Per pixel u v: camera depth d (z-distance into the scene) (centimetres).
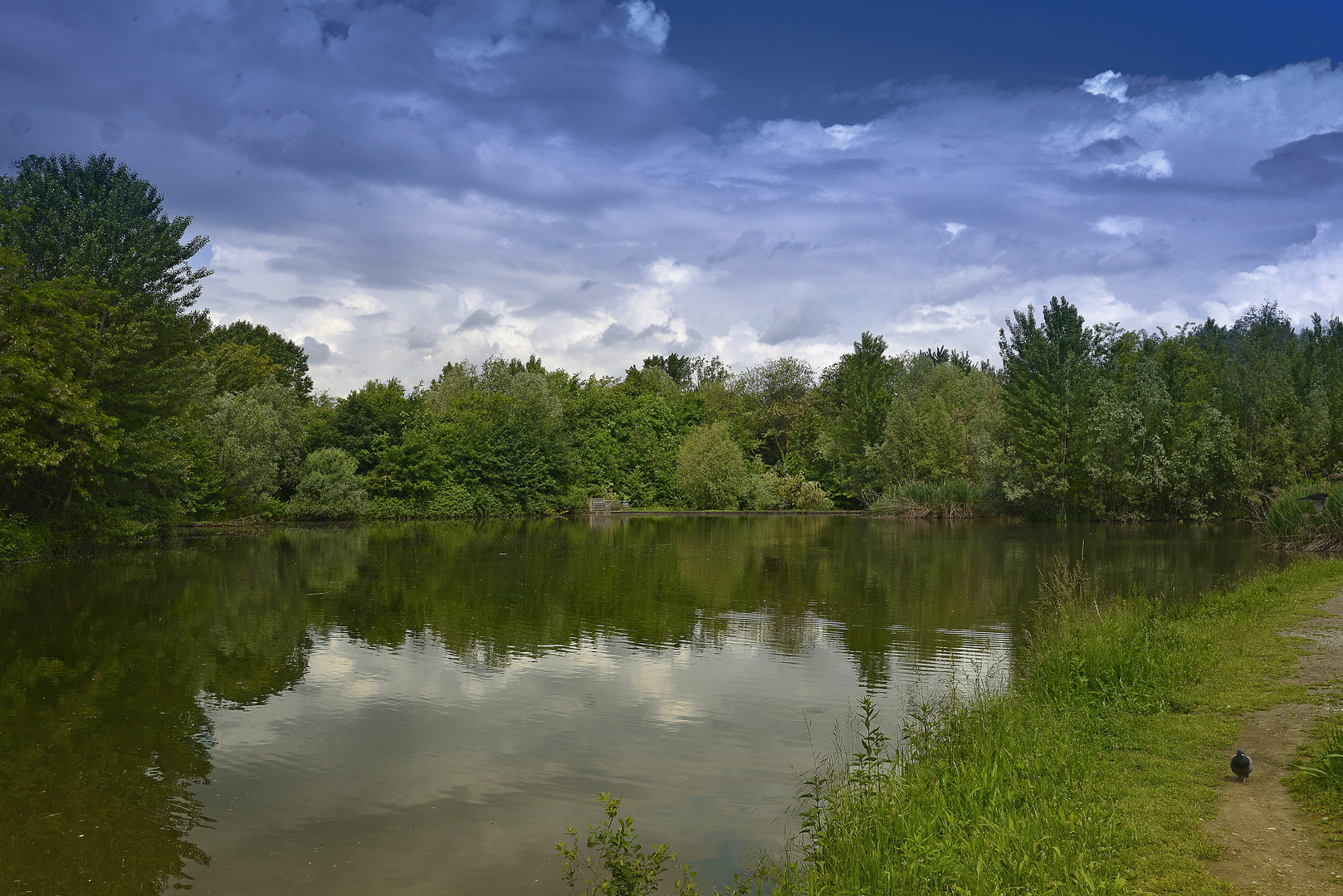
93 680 1320
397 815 827
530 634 1669
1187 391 5175
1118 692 1046
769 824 799
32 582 2389
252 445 5003
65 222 3400
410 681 1317
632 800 859
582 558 3075
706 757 977
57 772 940
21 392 2675
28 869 722
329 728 1088
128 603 2020
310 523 5038
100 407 3108
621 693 1248
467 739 1045
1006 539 3947
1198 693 1040
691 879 686
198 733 1073
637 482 7481
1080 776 768
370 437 5831
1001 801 700
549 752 1001
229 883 697
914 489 6169
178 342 3569
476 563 2891
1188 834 628
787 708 1170
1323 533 3225
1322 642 1292
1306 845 600
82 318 2836
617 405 8044
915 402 7856
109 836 783
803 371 9112
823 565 2862
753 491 7481
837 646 1554
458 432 6197
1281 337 7575
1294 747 823
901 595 2167
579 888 684
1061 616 1373
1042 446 5278
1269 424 5241
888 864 599
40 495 3006
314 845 763
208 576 2519
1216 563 2780
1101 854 594
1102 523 5134
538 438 6462
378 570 2678
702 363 11100
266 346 8900
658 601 2067
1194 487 5122
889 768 910
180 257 3688
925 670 1374
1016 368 5444
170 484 3594
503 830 791
